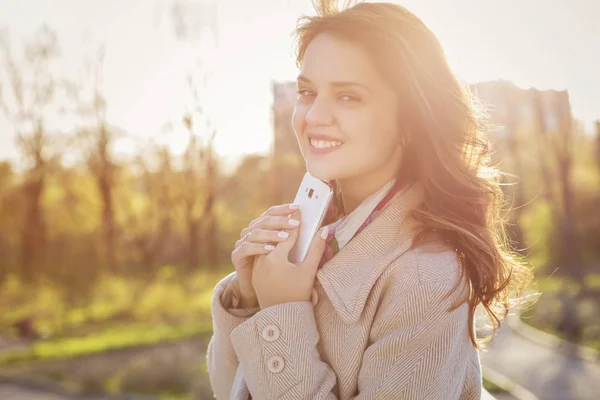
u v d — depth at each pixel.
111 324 27.33
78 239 39.41
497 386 15.34
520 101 29.45
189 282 36.84
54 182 39.06
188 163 39.41
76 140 38.94
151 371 14.48
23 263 38.31
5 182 38.72
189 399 12.95
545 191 42.34
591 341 21.70
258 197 40.34
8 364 17.39
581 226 44.28
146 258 40.28
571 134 40.34
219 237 43.88
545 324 24.66
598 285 33.91
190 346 19.00
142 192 40.84
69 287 36.28
